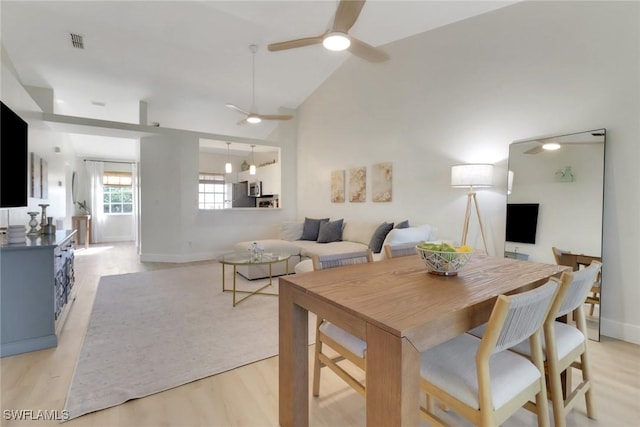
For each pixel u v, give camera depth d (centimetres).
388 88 450
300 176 663
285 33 401
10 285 218
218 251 600
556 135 277
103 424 152
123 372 197
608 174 248
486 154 334
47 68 436
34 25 352
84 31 372
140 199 566
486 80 332
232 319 288
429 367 118
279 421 152
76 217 710
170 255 565
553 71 279
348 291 125
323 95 584
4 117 260
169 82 509
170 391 179
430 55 389
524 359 123
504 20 315
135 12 350
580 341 151
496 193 327
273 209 650
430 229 367
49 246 229
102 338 246
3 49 369
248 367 205
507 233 311
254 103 612
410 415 89
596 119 254
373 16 355
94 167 811
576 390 150
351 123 521
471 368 115
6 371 197
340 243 477
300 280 141
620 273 243
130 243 798
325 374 202
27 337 222
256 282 420
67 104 557
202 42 416
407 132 424
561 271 163
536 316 110
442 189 381
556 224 276
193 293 368
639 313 236
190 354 221
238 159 909
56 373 195
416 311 102
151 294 364
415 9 337
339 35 259
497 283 138
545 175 284
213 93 565
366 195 495
